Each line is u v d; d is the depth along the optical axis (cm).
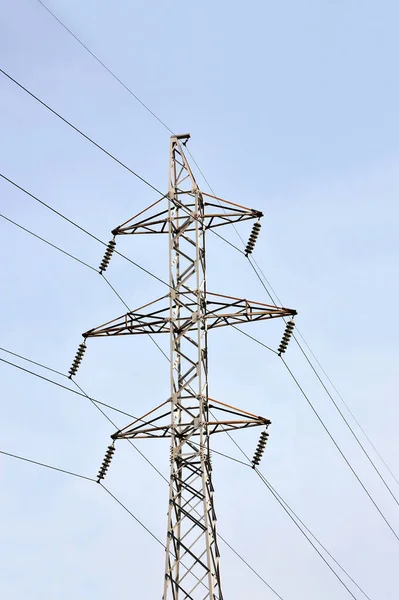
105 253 5484
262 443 5084
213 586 4619
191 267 5219
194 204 5316
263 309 5116
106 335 5278
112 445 5228
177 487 4847
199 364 4997
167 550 4725
